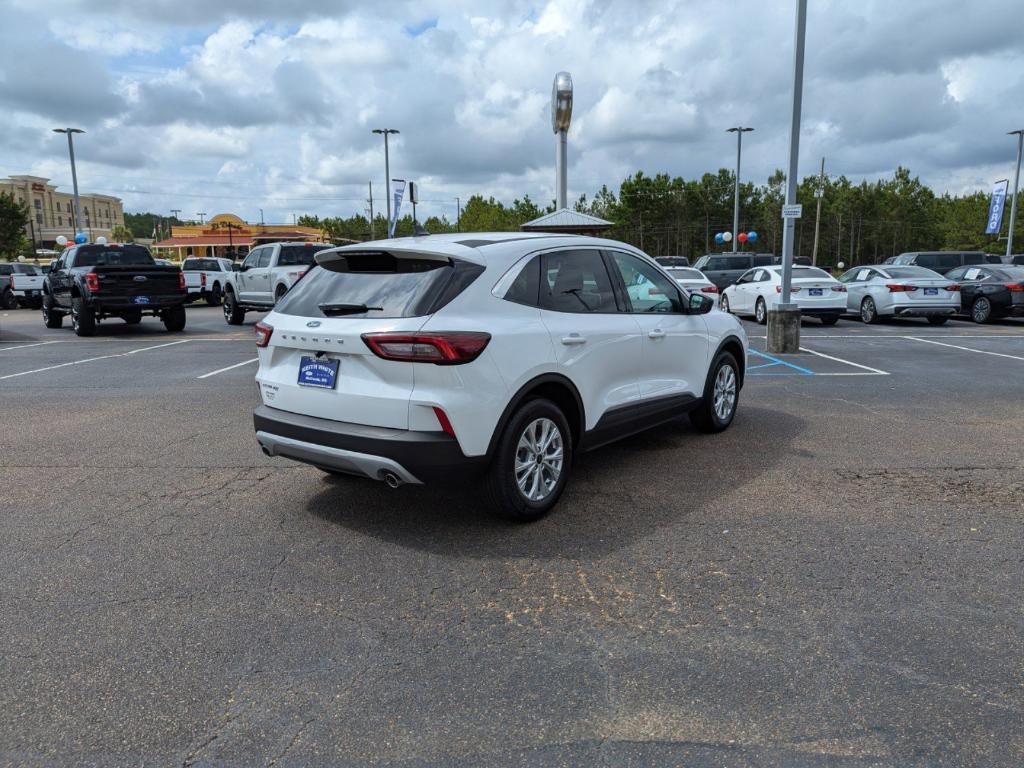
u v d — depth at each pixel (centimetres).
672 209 7888
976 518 459
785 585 369
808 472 557
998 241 7800
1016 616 337
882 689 282
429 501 499
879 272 1792
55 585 376
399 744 254
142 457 615
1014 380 955
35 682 291
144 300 1634
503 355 420
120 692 284
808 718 265
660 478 544
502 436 429
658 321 567
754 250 8325
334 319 424
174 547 424
